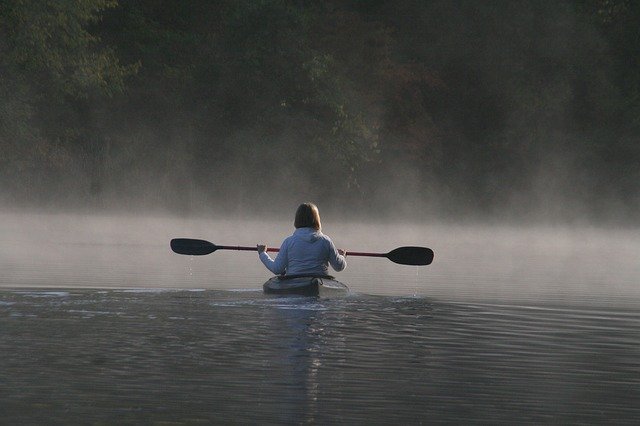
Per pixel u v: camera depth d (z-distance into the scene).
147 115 70.31
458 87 85.81
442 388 9.36
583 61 85.94
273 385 9.34
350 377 9.85
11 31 56.56
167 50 72.38
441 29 86.81
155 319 14.27
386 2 87.38
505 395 9.09
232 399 8.68
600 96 85.12
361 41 77.88
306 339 12.45
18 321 13.84
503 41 86.06
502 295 19.58
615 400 8.93
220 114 70.38
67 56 58.91
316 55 70.00
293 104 70.56
